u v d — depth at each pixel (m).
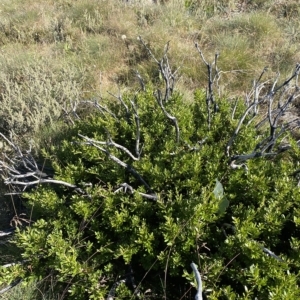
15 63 4.99
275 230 2.33
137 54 5.36
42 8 6.71
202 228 2.39
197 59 4.99
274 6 6.29
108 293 2.47
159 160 2.78
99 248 2.63
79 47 5.53
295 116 4.12
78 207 2.62
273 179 2.61
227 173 2.69
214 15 6.21
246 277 2.19
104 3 6.61
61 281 2.51
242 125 3.06
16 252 2.89
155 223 2.62
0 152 3.78
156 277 2.55
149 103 3.40
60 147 3.44
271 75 4.74
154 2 6.88
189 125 3.06
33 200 2.90
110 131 3.14
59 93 4.35
